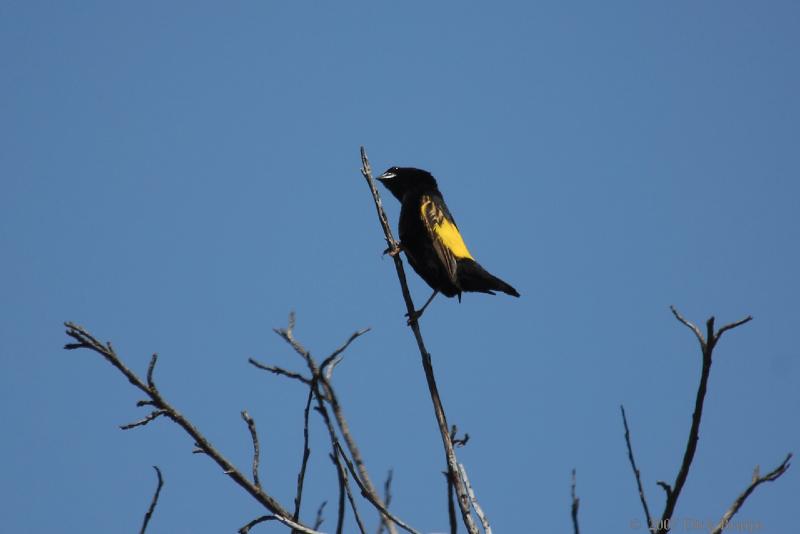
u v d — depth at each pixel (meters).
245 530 8.92
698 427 8.54
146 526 9.56
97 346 11.22
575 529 8.31
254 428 10.87
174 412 11.23
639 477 8.78
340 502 8.96
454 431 10.07
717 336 8.51
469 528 9.00
